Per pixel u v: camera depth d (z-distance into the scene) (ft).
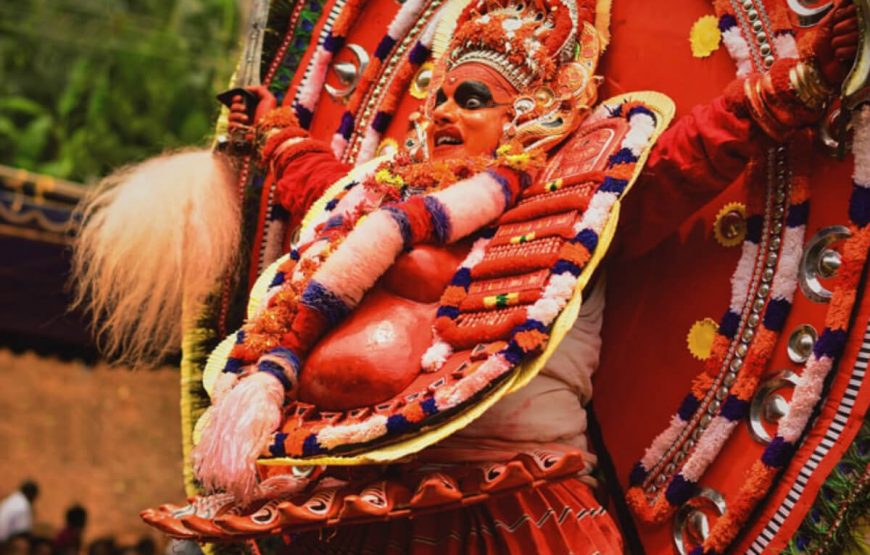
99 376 50.75
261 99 14.33
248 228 14.39
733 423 11.28
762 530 10.81
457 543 11.07
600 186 11.23
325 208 12.77
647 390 12.16
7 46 47.57
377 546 11.43
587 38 12.22
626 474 12.15
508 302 10.77
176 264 14.12
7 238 27.91
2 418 48.01
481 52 12.28
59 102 47.57
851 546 10.37
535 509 11.09
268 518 10.64
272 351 11.21
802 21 11.33
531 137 12.00
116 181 14.65
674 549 11.62
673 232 12.17
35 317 28.04
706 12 12.17
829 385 10.56
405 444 10.34
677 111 12.22
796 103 10.61
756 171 11.38
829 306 10.73
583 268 10.82
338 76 14.53
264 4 14.69
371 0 14.51
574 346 11.88
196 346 14.37
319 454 10.56
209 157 14.33
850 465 10.37
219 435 10.60
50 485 45.21
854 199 10.61
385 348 10.87
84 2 47.98
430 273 11.28
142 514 10.94
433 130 12.29
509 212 11.62
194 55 47.06
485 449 11.21
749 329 11.38
